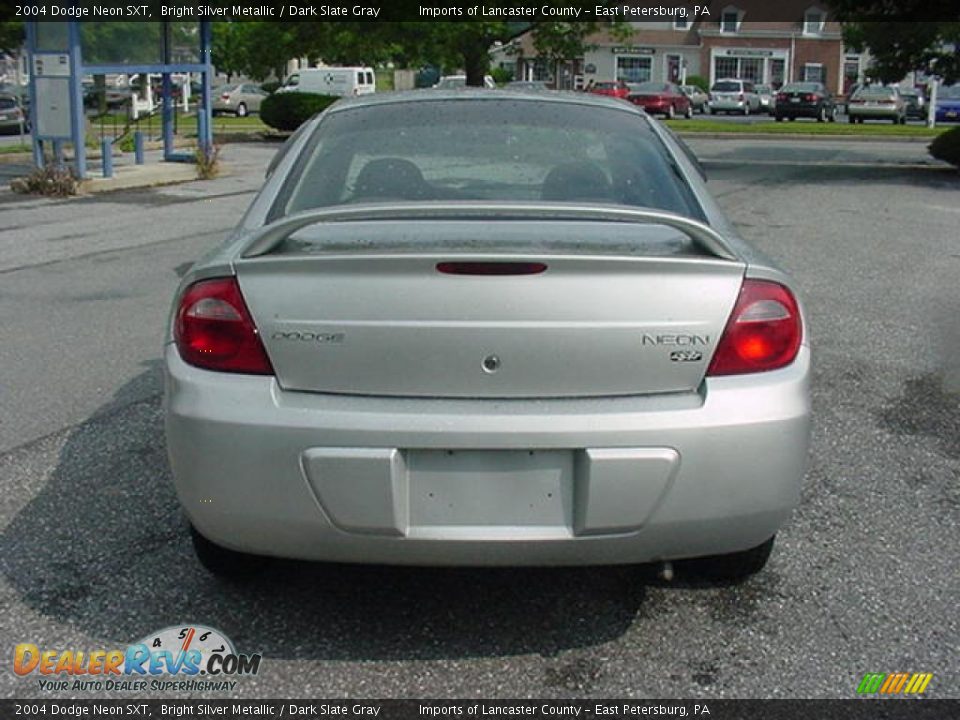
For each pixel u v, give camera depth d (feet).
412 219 11.62
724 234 11.93
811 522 13.88
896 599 11.94
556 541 9.91
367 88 139.74
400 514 9.86
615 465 9.75
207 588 12.10
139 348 22.09
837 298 27.27
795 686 10.34
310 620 11.47
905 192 53.21
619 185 12.86
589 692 10.23
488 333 9.85
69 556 12.80
